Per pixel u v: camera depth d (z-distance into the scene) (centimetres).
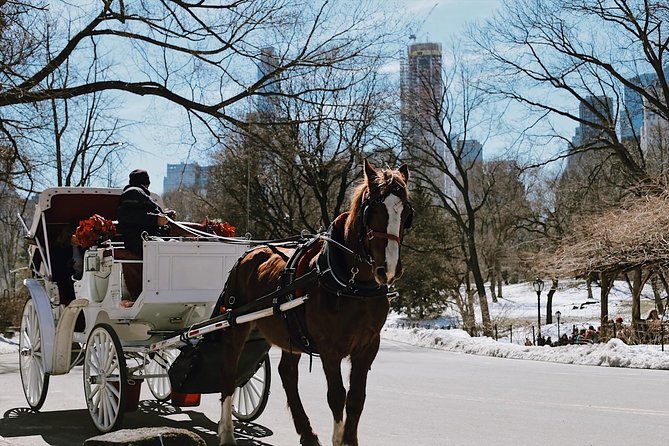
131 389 998
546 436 916
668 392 1360
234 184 4694
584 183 4616
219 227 1113
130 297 988
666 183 2952
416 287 5088
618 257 2708
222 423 887
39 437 914
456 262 5322
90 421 1029
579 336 3181
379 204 699
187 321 1035
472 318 4291
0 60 1966
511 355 2388
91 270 1022
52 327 1058
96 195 1225
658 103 3578
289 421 1032
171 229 1111
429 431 949
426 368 1873
